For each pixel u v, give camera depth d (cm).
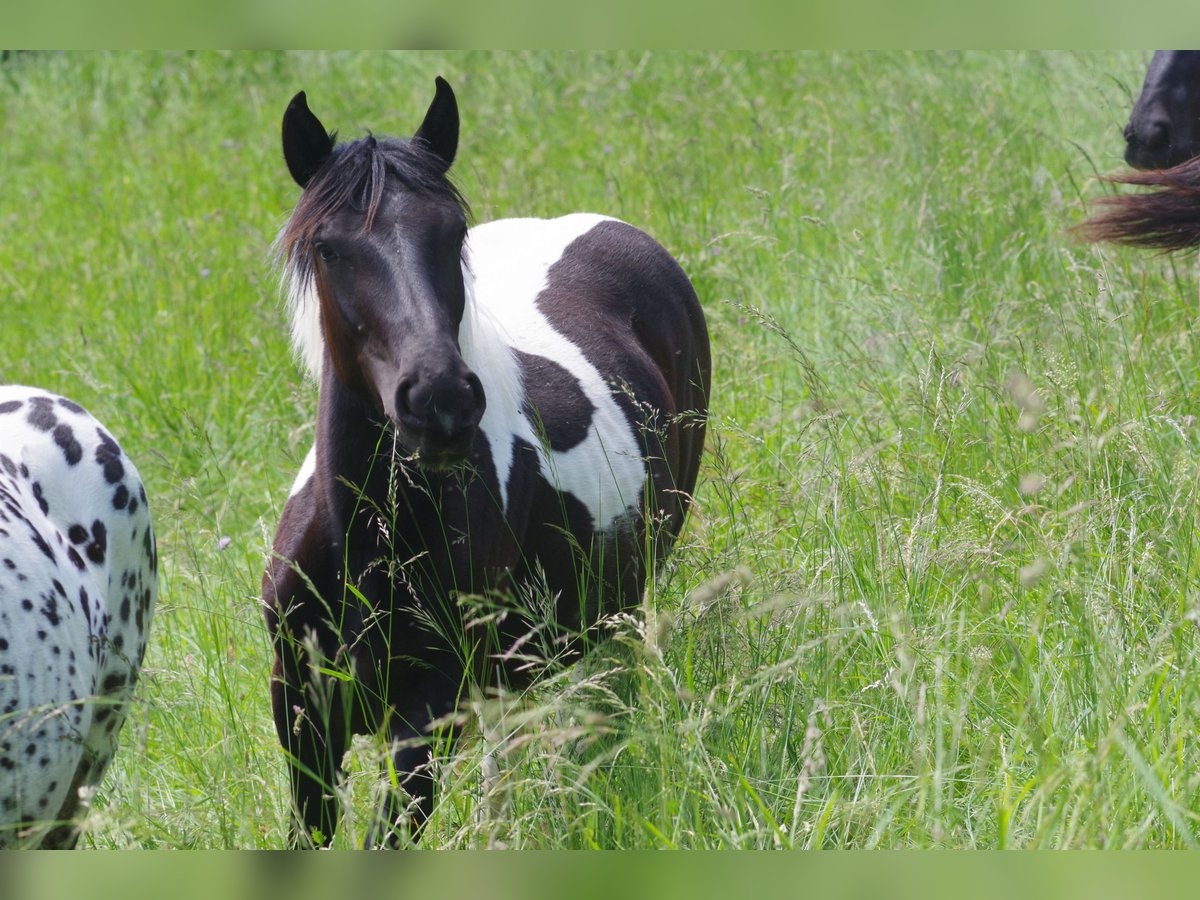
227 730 697
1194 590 678
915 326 1075
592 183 1486
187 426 1133
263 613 654
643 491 733
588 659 668
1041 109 1628
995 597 712
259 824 624
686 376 854
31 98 2202
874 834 538
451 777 637
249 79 2100
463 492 614
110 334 1294
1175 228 833
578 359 736
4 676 541
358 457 611
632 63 1906
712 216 1369
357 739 669
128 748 746
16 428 644
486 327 664
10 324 1404
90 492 651
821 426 816
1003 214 1270
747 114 1680
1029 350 991
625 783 606
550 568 681
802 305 1211
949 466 822
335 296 589
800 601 635
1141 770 512
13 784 546
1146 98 1164
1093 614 638
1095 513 702
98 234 1605
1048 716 616
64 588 595
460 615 618
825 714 609
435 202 589
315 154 619
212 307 1315
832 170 1455
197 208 1631
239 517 1014
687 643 654
